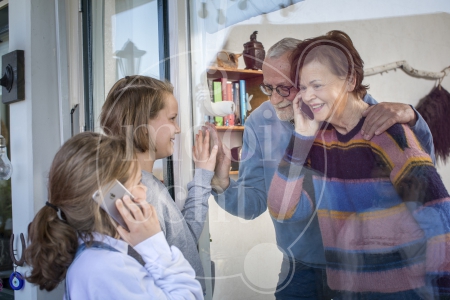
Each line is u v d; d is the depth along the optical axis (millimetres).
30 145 1636
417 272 887
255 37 1124
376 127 927
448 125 829
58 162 852
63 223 834
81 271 812
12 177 1729
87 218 838
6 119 2158
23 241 1599
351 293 989
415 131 876
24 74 1651
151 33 1445
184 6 1304
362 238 968
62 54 1699
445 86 842
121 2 1565
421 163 869
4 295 2006
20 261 1562
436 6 837
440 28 834
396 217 914
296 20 1039
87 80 1684
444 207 845
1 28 2180
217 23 1215
